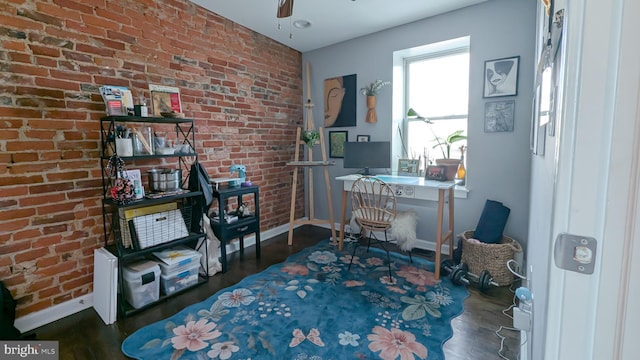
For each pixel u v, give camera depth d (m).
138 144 2.22
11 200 1.86
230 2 2.77
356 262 2.97
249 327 1.95
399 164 3.45
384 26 3.29
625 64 0.44
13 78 1.83
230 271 2.80
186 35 2.75
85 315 2.11
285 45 3.84
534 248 1.51
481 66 2.82
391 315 2.07
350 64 3.70
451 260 2.77
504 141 2.77
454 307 2.16
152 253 2.43
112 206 2.30
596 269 0.49
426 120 3.33
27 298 1.94
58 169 2.04
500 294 2.35
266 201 3.73
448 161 3.11
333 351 1.72
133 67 2.39
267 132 3.68
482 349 1.74
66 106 2.05
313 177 4.21
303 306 2.19
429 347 1.75
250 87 3.42
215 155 3.09
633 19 0.43
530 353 1.16
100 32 2.20
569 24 0.49
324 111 3.99
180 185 2.57
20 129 1.87
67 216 2.09
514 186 2.75
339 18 3.08
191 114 2.84
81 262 2.17
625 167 0.46
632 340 0.48
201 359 1.67
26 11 1.86
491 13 2.73
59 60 2.01
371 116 3.53
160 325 1.98
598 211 0.48
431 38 3.07
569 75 0.49
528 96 2.63
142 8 2.43
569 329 0.52
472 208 2.99
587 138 0.48
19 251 1.90
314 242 3.59
